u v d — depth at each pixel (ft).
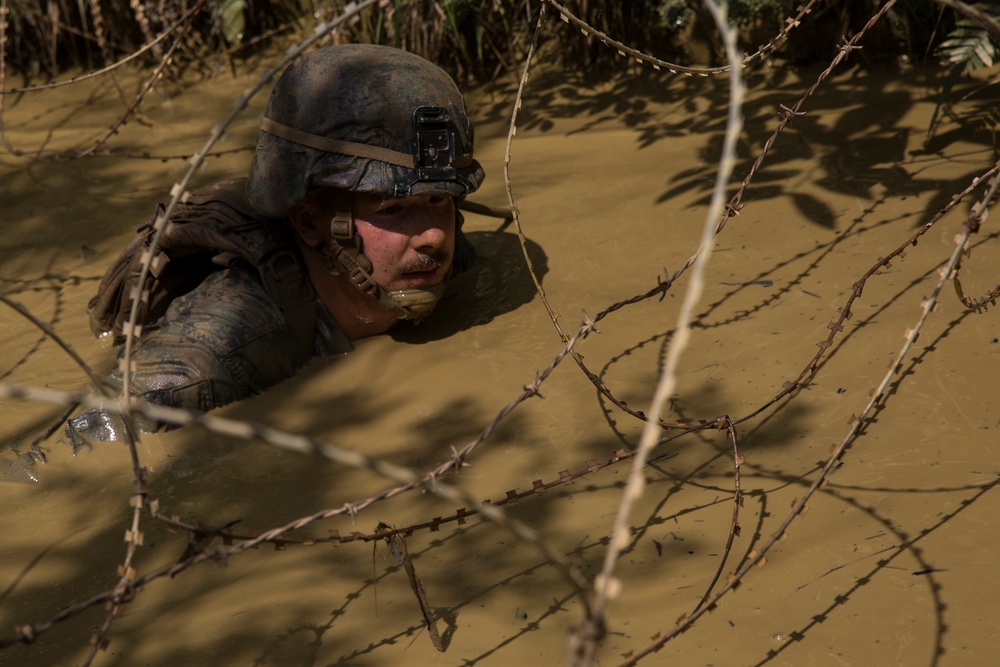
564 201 15.96
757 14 18.99
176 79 22.20
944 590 8.27
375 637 8.46
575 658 4.71
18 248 16.06
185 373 11.62
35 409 12.00
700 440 10.44
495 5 20.35
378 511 9.98
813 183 15.26
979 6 15.96
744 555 8.89
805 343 11.66
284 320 12.34
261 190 11.91
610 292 13.35
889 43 18.61
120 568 6.79
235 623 8.71
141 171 18.47
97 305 13.32
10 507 10.43
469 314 13.42
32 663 8.44
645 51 20.22
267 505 10.20
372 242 11.89
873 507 9.23
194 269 13.24
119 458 11.06
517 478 10.23
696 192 15.57
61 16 22.74
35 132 20.30
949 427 10.07
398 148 11.39
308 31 22.79
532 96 19.85
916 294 12.20
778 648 7.93
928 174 15.05
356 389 12.06
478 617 8.57
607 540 9.28
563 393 11.50
